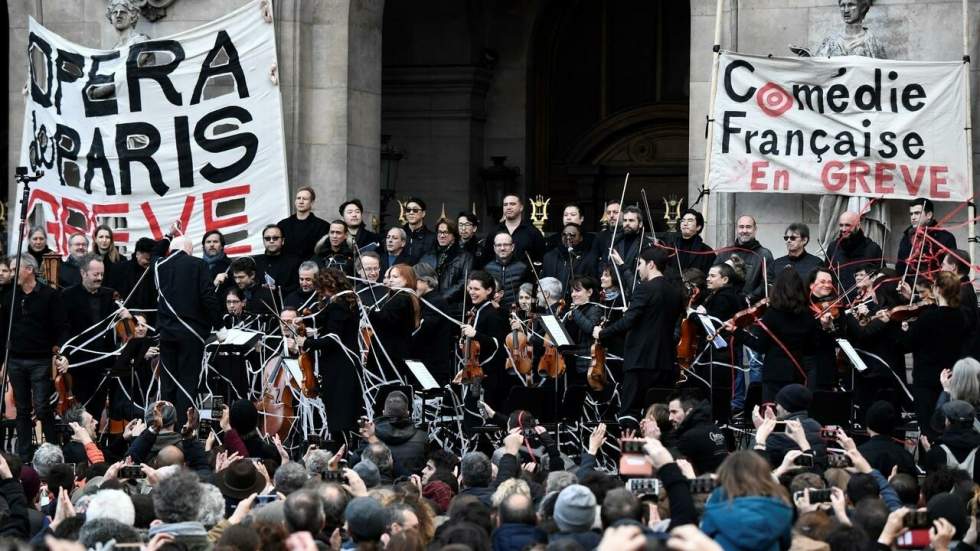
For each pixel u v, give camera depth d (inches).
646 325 788.0
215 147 1080.2
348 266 930.1
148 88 1088.2
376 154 1107.3
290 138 1083.9
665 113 1317.7
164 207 1085.1
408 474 705.6
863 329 778.8
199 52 1083.3
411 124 1330.0
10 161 1130.0
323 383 817.5
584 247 935.0
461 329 872.3
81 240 1019.9
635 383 788.6
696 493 465.4
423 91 1325.0
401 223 1200.8
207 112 1081.4
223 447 706.8
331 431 809.5
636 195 1327.5
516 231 946.1
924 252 897.5
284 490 533.3
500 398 858.1
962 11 971.9
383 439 716.7
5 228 1213.7
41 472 649.6
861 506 474.6
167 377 904.9
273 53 1075.3
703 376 829.8
